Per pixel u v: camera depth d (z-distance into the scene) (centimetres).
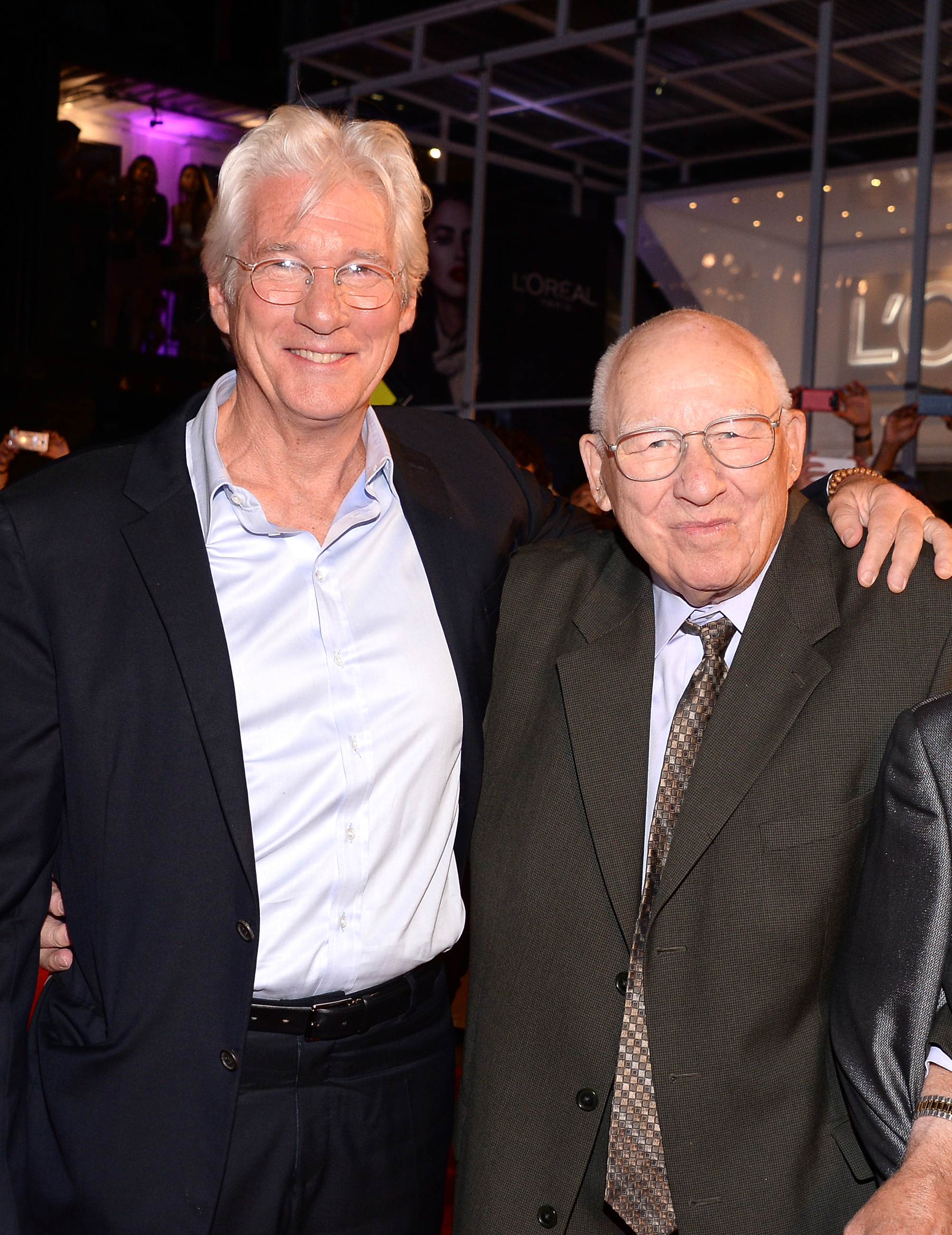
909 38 648
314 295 142
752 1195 137
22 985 147
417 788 155
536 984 150
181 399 755
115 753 142
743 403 142
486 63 722
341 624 153
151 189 930
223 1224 142
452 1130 167
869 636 142
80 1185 141
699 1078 138
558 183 939
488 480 183
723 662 149
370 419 171
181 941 140
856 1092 128
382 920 151
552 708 159
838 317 829
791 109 781
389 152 154
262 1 948
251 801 145
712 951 139
